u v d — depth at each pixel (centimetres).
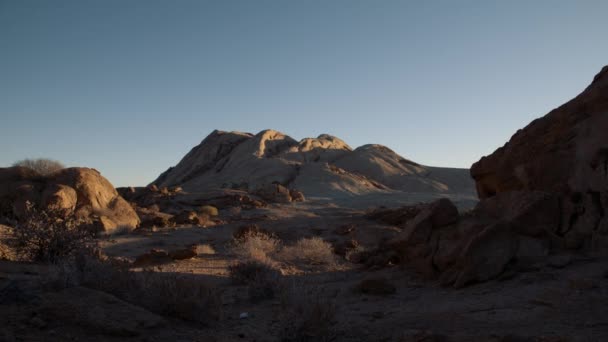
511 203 1187
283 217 4303
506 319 678
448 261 1095
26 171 3353
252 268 1176
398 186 11144
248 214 4534
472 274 985
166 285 706
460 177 11825
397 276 1229
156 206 5038
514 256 1018
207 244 2306
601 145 1158
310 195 8169
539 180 1284
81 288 648
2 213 3050
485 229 1020
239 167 12544
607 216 1073
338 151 14212
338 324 705
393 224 3406
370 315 784
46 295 602
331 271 1518
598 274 877
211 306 714
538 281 905
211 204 5356
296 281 1233
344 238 2645
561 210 1159
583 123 1252
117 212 3306
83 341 501
